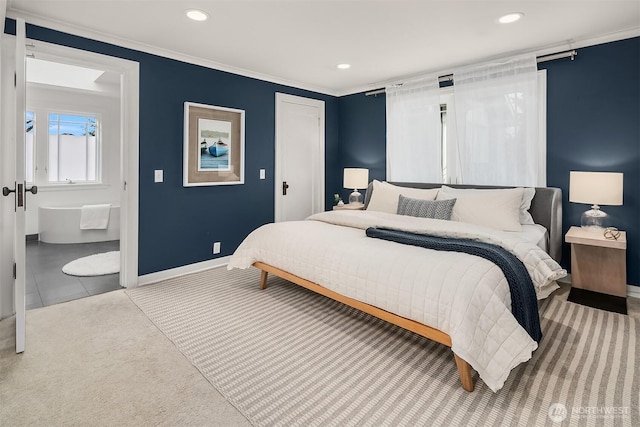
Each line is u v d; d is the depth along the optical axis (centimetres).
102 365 203
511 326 175
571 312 274
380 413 164
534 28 290
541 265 218
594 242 279
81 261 421
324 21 278
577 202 306
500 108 357
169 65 353
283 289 335
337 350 223
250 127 433
